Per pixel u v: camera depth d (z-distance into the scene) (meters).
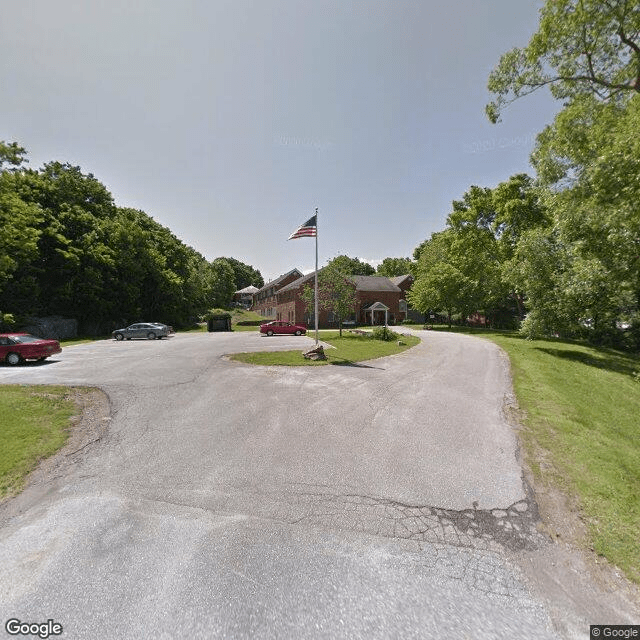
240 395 8.28
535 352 17.44
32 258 25.81
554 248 18.75
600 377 13.27
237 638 2.17
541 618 2.35
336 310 27.20
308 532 3.27
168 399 7.90
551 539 3.20
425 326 39.16
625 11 10.68
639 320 22.75
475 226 32.84
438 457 4.95
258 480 4.28
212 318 36.97
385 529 3.32
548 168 13.85
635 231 10.29
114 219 37.31
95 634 2.18
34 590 2.51
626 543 3.13
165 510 3.62
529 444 5.47
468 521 3.46
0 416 6.39
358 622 2.29
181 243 51.97
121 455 5.01
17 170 27.92
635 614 2.39
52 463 4.74
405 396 8.29
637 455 5.46
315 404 7.58
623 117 10.01
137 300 38.62
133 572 2.69
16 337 13.25
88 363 13.02
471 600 2.49
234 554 2.93
